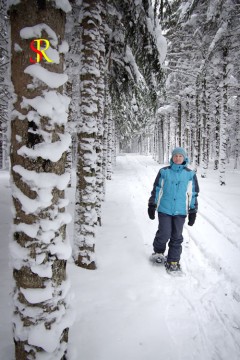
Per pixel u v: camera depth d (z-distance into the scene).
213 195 10.40
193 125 25.08
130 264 3.90
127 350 2.22
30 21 1.52
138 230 5.55
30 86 1.53
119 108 7.57
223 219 6.84
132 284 3.30
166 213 3.83
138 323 2.56
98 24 3.63
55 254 1.67
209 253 4.46
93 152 3.72
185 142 26.03
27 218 1.59
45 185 1.58
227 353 2.28
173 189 3.78
